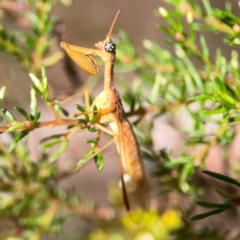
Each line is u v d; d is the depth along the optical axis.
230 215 0.30
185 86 0.27
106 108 0.26
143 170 0.26
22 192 0.28
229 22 0.25
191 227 0.28
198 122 0.27
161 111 0.27
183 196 0.29
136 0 0.58
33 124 0.25
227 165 0.29
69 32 0.59
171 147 0.29
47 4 0.28
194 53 0.27
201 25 0.27
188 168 0.27
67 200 0.29
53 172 0.28
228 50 0.47
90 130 0.26
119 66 0.28
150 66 0.28
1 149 0.28
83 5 0.59
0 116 0.28
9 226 0.30
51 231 0.28
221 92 0.25
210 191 0.29
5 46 0.28
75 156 0.30
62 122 0.26
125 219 0.29
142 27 0.58
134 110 0.27
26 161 0.28
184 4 0.27
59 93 0.29
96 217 0.29
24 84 0.38
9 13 0.30
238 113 0.27
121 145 0.26
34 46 0.28
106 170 0.45
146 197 0.26
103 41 0.26
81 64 0.26
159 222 0.29
